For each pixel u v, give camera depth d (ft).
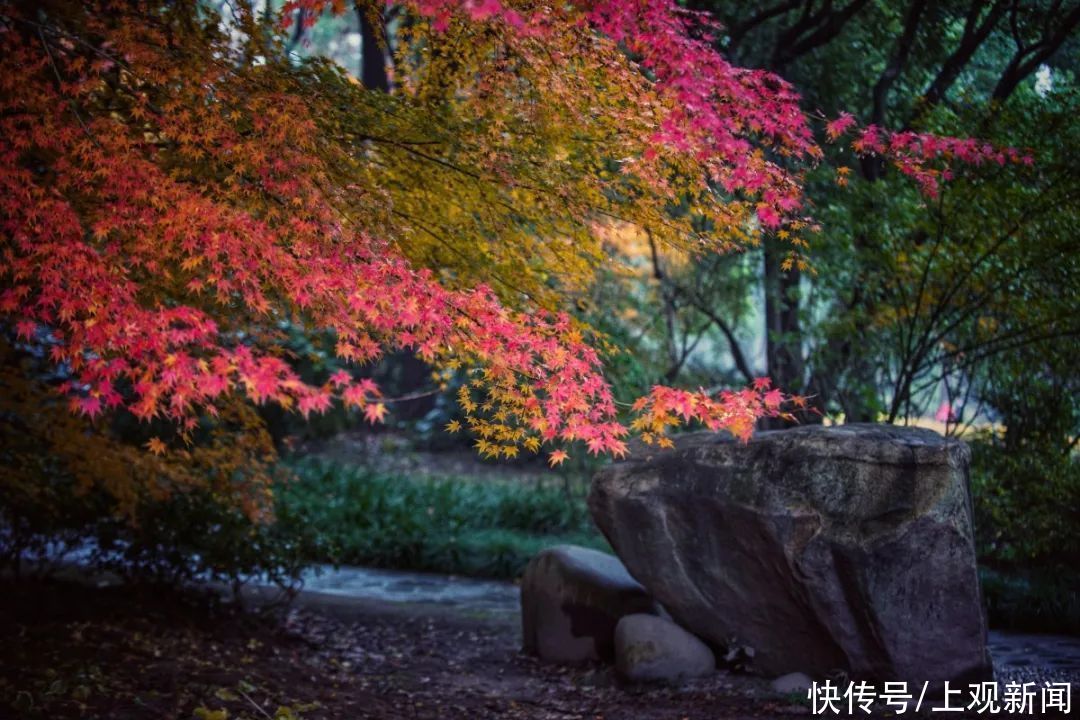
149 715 17.37
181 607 27.12
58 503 26.07
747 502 20.45
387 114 17.57
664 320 40.57
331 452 62.13
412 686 23.08
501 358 14.25
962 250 26.25
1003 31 32.09
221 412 24.32
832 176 31.09
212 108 14.69
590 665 24.61
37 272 14.74
